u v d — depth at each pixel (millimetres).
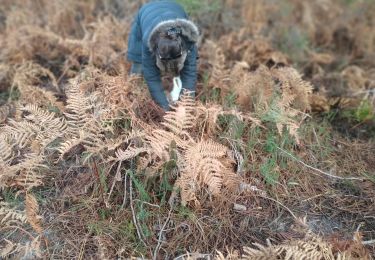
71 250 1337
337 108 2002
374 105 1983
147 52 1617
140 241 1357
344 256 1232
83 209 1437
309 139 1751
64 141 1522
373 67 2422
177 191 1427
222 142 1597
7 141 1496
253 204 1479
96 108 1537
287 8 2602
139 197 1445
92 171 1467
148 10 1695
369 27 2648
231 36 2287
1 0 2547
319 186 1583
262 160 1598
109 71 1999
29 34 2230
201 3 2273
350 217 1493
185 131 1430
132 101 1680
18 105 1699
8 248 1268
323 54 2383
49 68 2121
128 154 1363
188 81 1706
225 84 1871
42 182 1445
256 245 1246
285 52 2367
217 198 1446
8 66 1995
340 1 2807
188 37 1582
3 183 1414
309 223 1459
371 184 1607
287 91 1763
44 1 2523
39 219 1350
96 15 2529
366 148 1785
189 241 1374
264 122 1720
